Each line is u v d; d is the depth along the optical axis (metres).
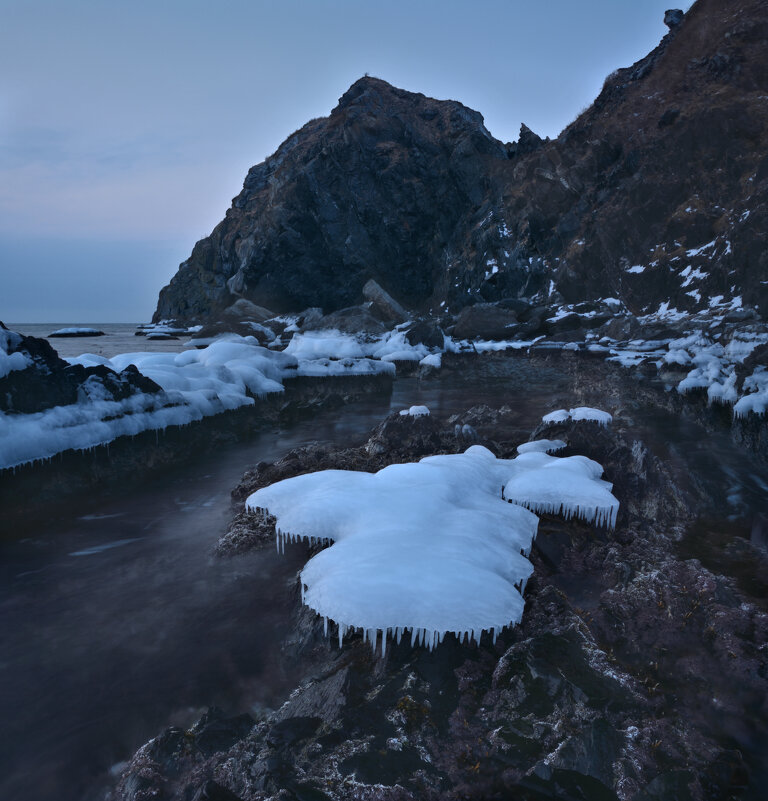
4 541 7.28
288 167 50.38
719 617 5.04
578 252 34.44
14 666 4.78
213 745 3.80
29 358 10.78
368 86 53.06
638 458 8.38
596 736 3.60
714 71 36.16
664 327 26.62
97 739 4.00
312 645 4.91
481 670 4.35
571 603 5.44
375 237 47.22
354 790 3.30
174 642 5.12
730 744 3.74
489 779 3.42
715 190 31.67
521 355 27.88
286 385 19.98
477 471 7.28
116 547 7.12
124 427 11.70
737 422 12.24
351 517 5.82
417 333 28.97
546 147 41.84
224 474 10.17
